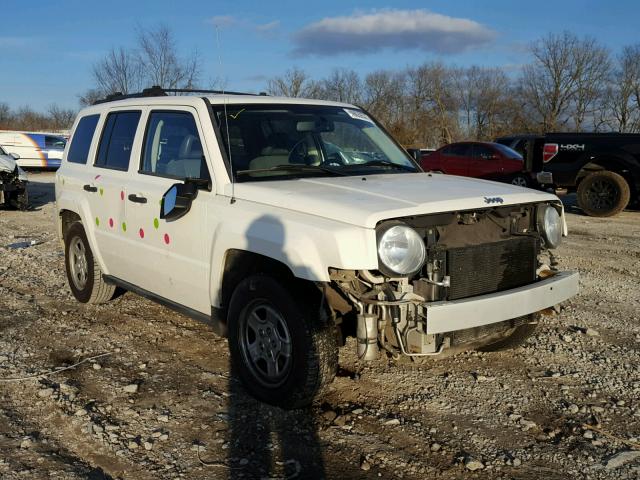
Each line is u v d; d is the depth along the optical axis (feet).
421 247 11.69
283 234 12.16
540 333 18.07
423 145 160.97
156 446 11.82
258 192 13.30
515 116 181.16
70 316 19.65
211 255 14.05
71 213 20.99
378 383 14.52
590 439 12.20
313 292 12.57
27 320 19.24
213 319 14.58
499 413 13.23
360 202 12.00
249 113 15.57
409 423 12.73
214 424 12.61
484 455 11.61
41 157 98.89
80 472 10.94
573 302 21.54
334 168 15.48
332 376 12.59
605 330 18.56
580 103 173.17
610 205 44.24
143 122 17.21
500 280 13.05
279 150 15.12
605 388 14.48
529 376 15.07
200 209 14.35
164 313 19.89
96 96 87.51
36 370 15.34
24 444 11.80
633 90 167.12
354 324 12.96
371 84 162.61
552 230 14.25
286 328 12.65
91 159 19.56
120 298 21.56
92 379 14.82
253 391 13.60
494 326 13.41
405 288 11.89
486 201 12.83
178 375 15.06
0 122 195.62
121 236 17.54
